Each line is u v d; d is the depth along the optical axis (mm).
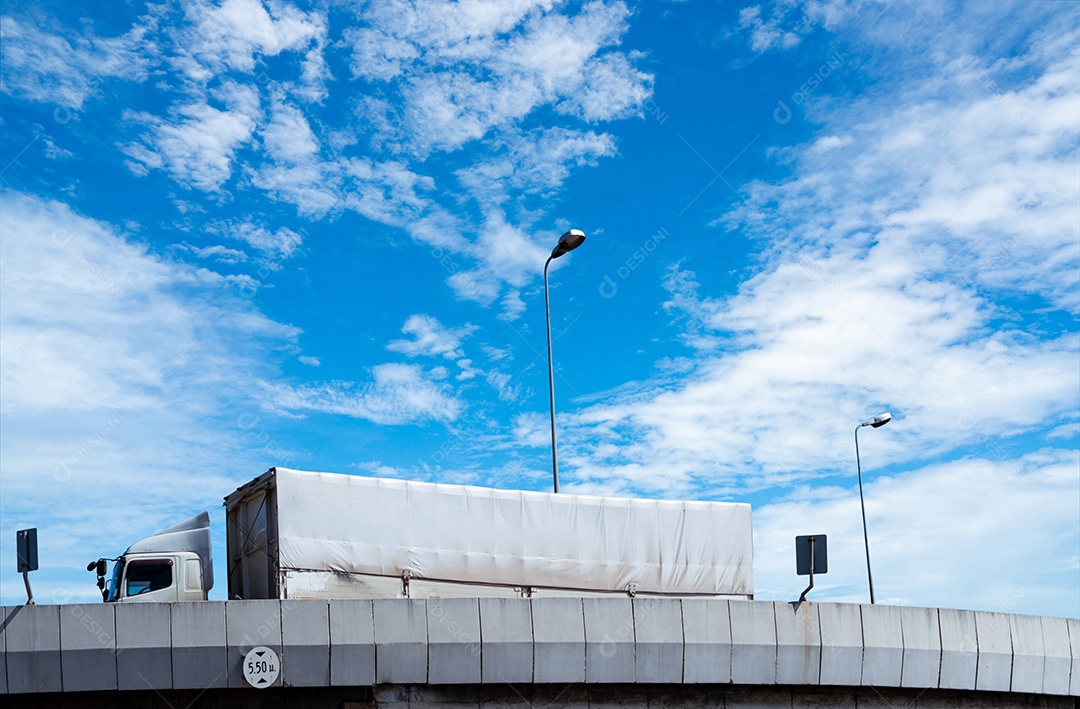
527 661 20281
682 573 24719
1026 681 23672
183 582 22781
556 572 23641
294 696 19641
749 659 21422
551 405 27531
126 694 19062
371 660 19594
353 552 21969
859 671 22109
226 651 18984
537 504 23797
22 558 18922
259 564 22469
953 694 23562
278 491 21625
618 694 21109
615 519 24422
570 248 27812
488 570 23047
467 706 20234
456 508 23062
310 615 19453
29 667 18438
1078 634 24625
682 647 21047
